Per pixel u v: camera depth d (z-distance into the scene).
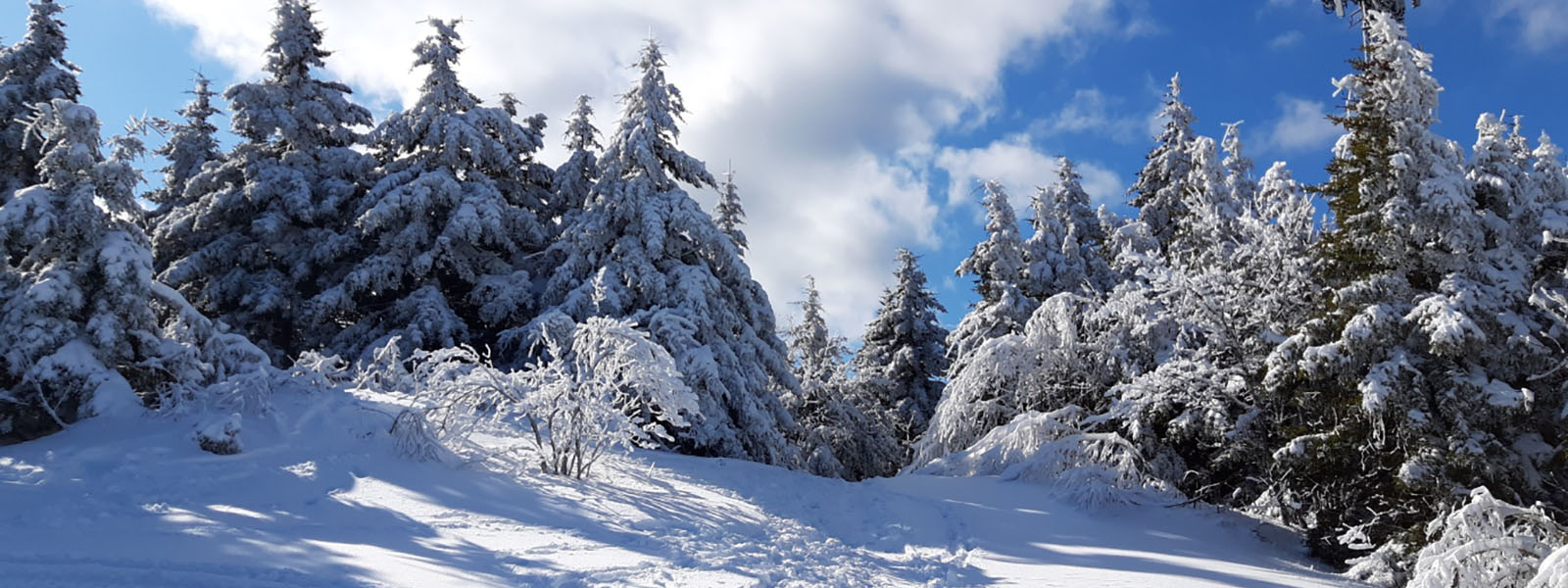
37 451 10.34
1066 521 13.70
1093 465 15.91
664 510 10.88
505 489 10.83
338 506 9.19
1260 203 17.69
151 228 25.73
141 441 10.90
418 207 22.06
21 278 12.80
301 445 11.45
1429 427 10.83
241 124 25.52
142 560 6.36
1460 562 8.48
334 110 27.27
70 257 13.10
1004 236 27.12
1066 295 19.80
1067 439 16.70
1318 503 13.20
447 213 23.81
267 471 10.18
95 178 13.15
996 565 10.00
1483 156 12.38
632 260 21.53
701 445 19.36
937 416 21.19
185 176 27.19
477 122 24.78
